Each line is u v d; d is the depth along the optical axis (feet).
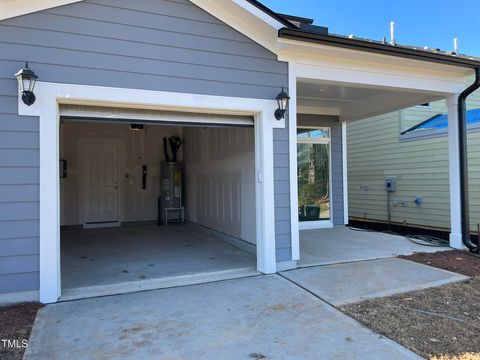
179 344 9.06
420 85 18.92
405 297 12.40
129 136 30.45
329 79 16.69
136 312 11.09
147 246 21.29
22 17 11.84
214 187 24.75
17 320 10.37
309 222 27.73
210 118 15.17
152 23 13.47
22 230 11.69
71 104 12.89
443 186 29.17
